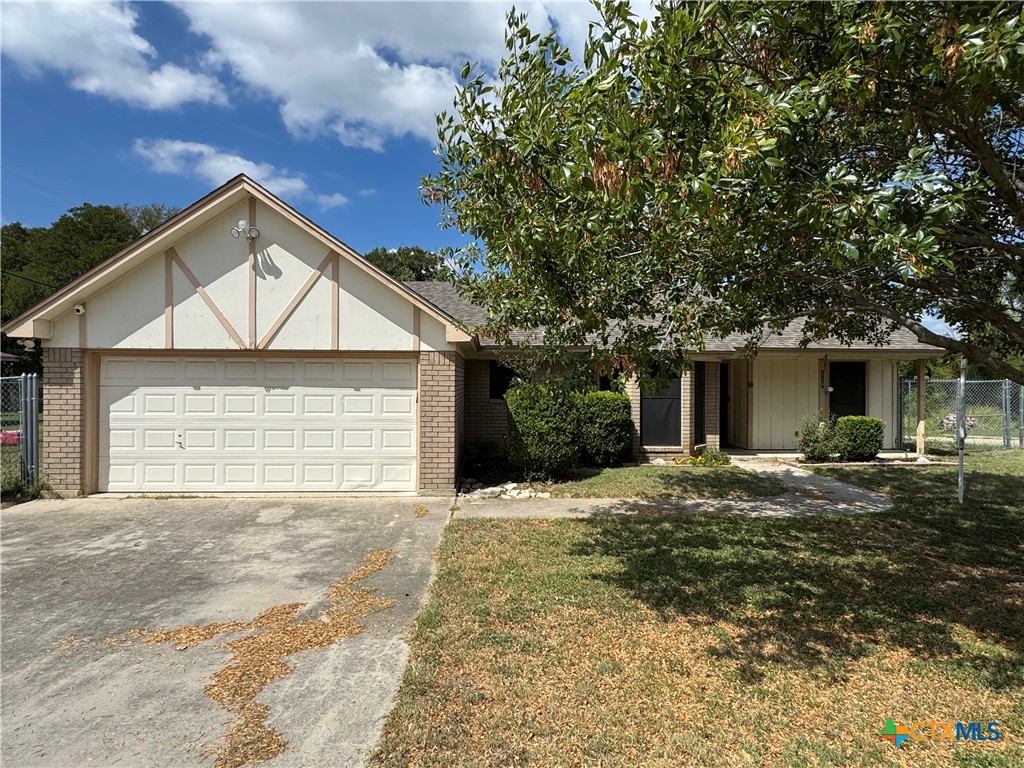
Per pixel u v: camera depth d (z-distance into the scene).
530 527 6.72
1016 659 3.51
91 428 8.45
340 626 4.04
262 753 2.63
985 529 6.61
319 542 6.18
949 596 4.55
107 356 8.52
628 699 3.06
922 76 2.92
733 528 6.66
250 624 4.09
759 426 13.87
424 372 8.55
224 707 3.03
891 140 3.97
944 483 9.58
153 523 6.98
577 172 3.05
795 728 2.81
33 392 8.45
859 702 3.05
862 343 12.79
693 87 2.82
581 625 3.99
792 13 2.99
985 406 16.30
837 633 3.88
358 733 2.78
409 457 8.74
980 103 2.88
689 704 3.02
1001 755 2.60
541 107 3.50
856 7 2.76
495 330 5.64
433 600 4.46
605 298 4.49
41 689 3.23
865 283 4.74
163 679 3.33
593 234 3.58
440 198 4.91
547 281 4.22
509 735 2.75
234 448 8.62
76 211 35.19
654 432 12.43
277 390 8.65
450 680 3.25
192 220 8.09
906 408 17.41
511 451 9.66
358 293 8.48
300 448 8.67
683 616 4.15
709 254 3.89
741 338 12.52
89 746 2.70
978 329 6.21
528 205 3.84
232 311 8.38
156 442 8.59
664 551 5.74
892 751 2.63
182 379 8.59
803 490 9.01
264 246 8.39
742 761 2.57
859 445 12.08
